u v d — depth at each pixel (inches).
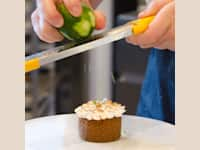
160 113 31.0
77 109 28.7
